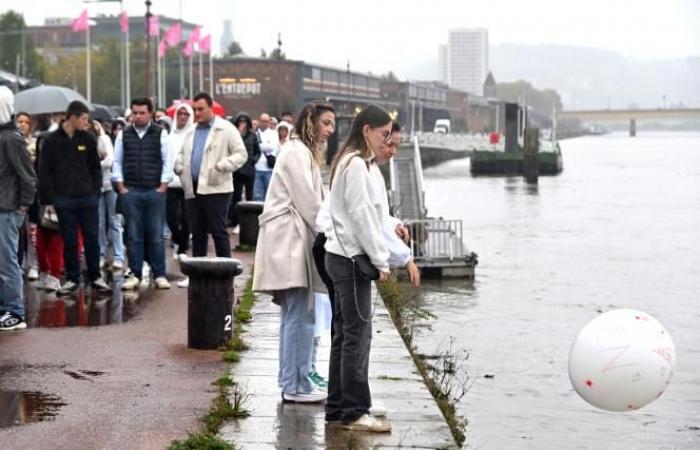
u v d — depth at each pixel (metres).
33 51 107.88
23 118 15.68
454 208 59.47
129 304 13.78
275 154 23.42
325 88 119.62
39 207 14.88
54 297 14.29
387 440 8.15
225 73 108.62
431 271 30.70
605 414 15.47
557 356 19.89
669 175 98.19
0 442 7.89
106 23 145.38
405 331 15.68
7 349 11.02
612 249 40.34
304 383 9.05
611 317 7.17
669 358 7.04
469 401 15.60
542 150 104.12
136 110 14.77
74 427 8.30
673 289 30.33
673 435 14.66
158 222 15.06
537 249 40.06
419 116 158.38
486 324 23.53
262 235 8.80
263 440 8.09
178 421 8.51
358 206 7.93
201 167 14.36
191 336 11.17
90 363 10.45
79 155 14.37
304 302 8.90
